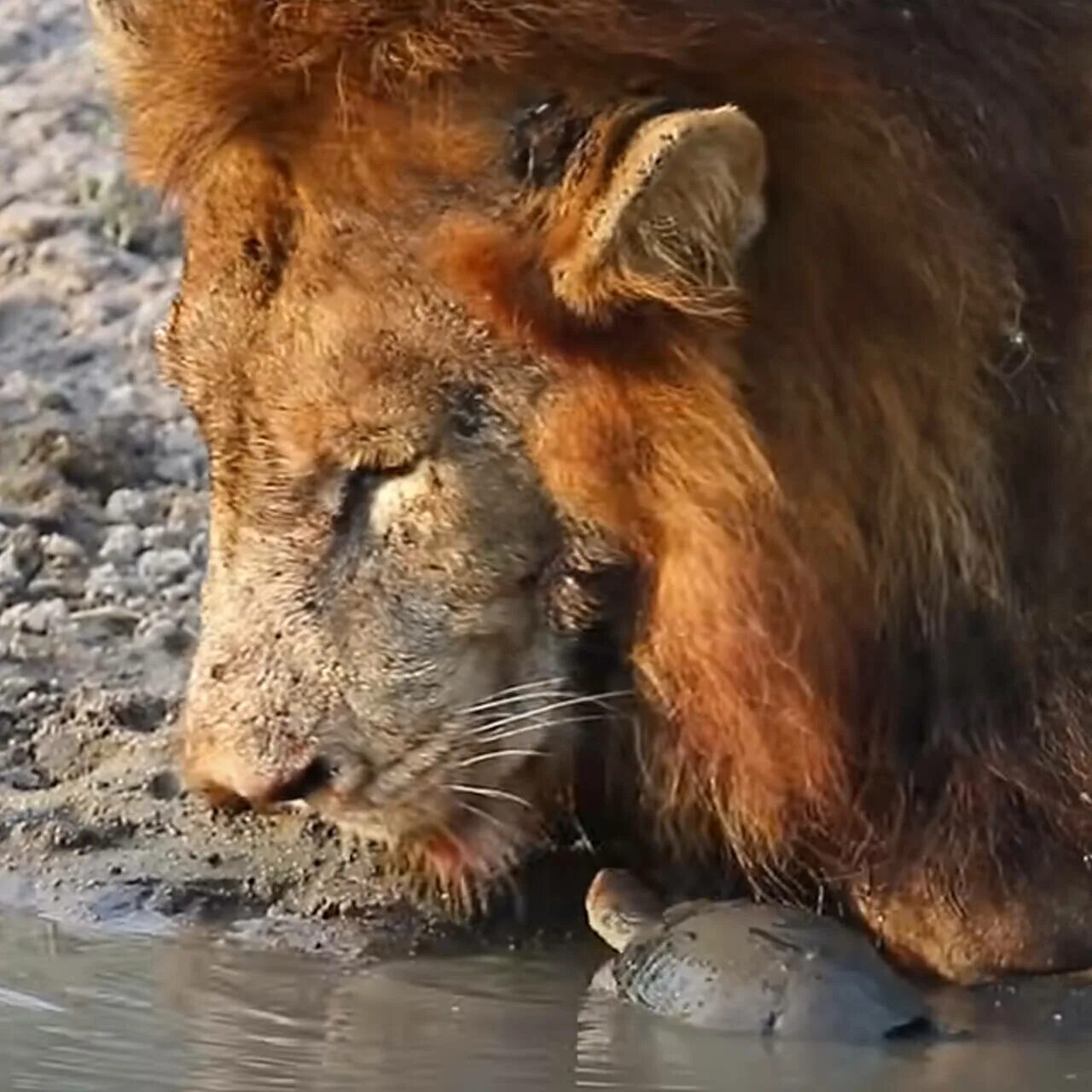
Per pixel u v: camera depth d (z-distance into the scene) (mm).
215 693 11852
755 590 11711
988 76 12039
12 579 16984
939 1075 11391
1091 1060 11633
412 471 11617
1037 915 12375
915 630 12078
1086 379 12234
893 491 11836
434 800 11953
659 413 11492
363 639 11711
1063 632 12359
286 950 12750
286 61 11461
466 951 12773
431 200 11414
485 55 11359
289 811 13922
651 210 11039
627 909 12742
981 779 12305
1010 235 11969
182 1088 10859
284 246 11602
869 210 11594
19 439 18344
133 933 12938
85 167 21234
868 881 12461
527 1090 10992
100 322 19797
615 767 12492
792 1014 11750
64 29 23141
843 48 11641
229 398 11758
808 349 11570
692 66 11445
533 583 11766
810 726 12016
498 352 11469
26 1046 11281
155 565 17250
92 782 14500
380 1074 11117
